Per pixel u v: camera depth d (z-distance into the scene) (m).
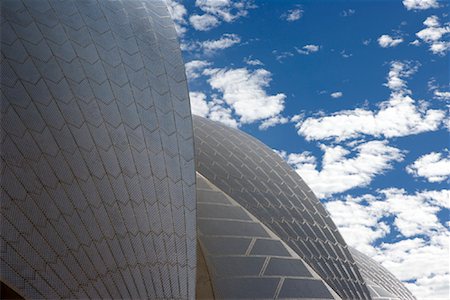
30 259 11.30
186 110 16.47
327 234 25.25
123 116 14.79
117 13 16.80
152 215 14.13
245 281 18.67
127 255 13.14
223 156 25.62
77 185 12.88
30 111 12.74
